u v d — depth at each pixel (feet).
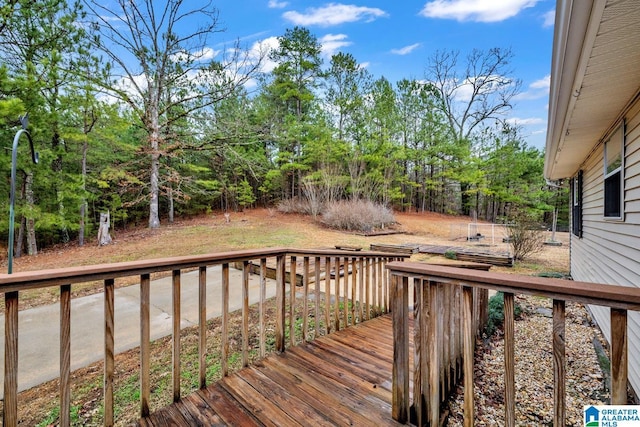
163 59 38.34
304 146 54.54
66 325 4.75
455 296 7.18
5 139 25.77
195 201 56.18
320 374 7.11
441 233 47.67
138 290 16.88
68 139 31.94
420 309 5.12
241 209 61.77
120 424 6.23
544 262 28.35
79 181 31.24
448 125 67.77
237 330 11.28
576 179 20.40
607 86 7.24
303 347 8.63
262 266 7.80
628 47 5.37
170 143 41.01
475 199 66.44
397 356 5.42
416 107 65.57
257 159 51.01
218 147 40.29
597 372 9.59
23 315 13.60
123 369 8.82
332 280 19.43
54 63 26.48
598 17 4.49
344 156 52.70
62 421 4.65
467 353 4.58
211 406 5.96
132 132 45.85
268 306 14.07
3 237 36.32
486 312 12.10
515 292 3.99
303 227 43.60
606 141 11.99
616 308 3.36
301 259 24.48
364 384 6.70
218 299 15.23
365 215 43.78
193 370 8.38
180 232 37.63
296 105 61.36
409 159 62.75
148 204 50.49
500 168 58.65
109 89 32.76
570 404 7.86
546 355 10.41
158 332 11.40
